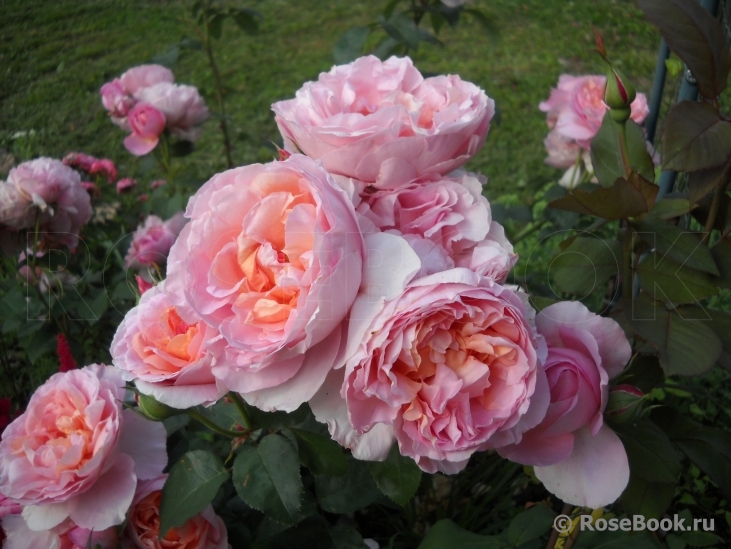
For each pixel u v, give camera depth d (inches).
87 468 12.4
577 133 22.6
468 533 13.7
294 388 10.1
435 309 9.6
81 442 12.6
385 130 11.5
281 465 12.5
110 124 46.3
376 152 11.5
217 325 9.8
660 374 14.2
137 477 13.3
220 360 10.1
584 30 58.3
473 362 9.9
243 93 52.1
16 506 14.1
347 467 13.1
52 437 13.3
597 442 11.5
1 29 58.1
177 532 13.4
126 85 27.8
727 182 13.9
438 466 10.8
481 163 43.4
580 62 54.1
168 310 11.4
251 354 9.6
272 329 9.7
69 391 13.4
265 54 57.3
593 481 11.3
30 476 12.8
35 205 22.4
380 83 13.4
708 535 17.4
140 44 56.3
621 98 13.4
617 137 15.2
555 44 56.7
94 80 51.0
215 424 13.6
